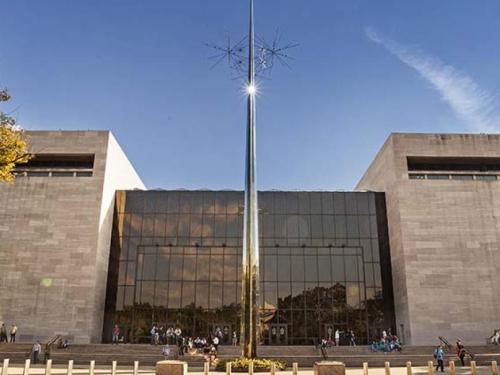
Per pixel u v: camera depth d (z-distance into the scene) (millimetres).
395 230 49000
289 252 50844
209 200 52281
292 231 51500
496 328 44594
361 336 48375
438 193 48344
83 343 43688
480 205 48000
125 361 36094
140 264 50094
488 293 45500
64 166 50062
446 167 50625
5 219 47062
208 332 48156
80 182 48062
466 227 47344
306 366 35906
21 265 45812
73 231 46625
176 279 49688
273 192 52750
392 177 49812
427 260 46375
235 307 48969
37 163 50000
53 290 45094
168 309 48750
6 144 26078
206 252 50625
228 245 50875
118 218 51375
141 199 52156
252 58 28250
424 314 44906
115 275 49625
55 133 49594
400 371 30297
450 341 44219
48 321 44312
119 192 52219
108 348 39750
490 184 48656
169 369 19969
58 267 45688
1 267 45750
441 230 47219
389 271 50406
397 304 48344
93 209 47219
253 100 27469
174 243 50844
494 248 46781
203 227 51406
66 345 40406
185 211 51906
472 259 46438
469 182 48656
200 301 49094
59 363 35531
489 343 43781
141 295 49094
